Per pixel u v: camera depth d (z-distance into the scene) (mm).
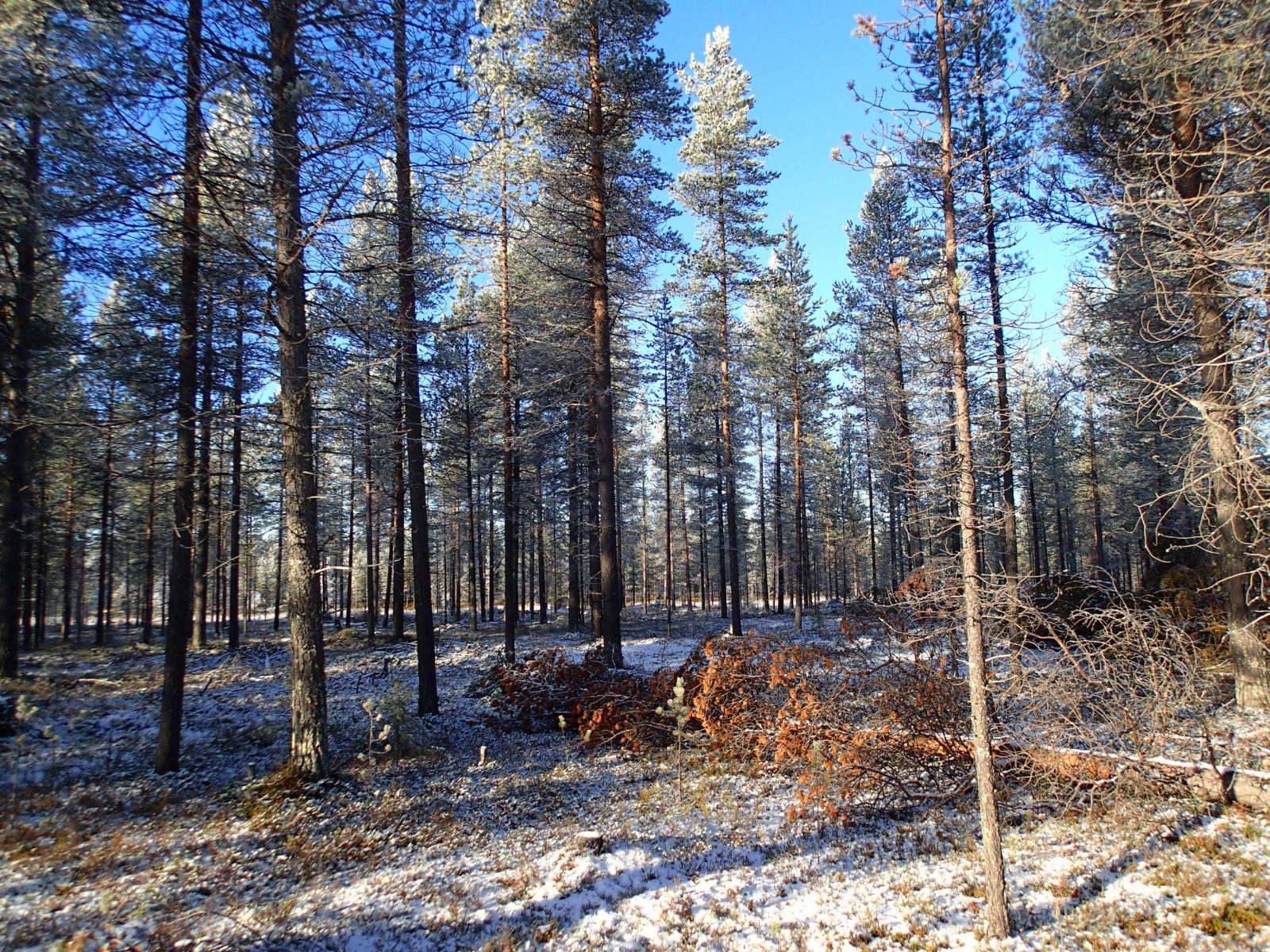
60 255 9719
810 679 11602
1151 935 5859
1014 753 9016
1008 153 6684
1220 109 7703
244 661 21703
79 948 5176
